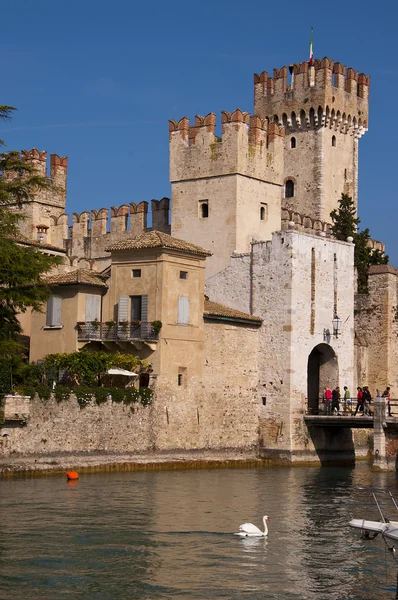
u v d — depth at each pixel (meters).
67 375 69.25
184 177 87.94
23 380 65.38
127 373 68.62
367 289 97.81
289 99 118.38
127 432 67.62
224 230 85.25
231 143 85.56
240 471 71.50
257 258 80.88
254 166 86.75
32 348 73.56
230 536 45.03
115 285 73.25
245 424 77.50
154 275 71.56
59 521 46.72
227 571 39.22
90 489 56.44
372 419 74.25
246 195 85.88
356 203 120.81
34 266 64.19
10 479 58.75
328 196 117.25
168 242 71.88
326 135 117.12
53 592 36.06
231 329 76.81
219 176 86.00
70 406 63.66
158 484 60.38
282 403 77.81
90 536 43.88
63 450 63.19
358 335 93.00
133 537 44.06
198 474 67.69
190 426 72.56
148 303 71.62
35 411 61.50
